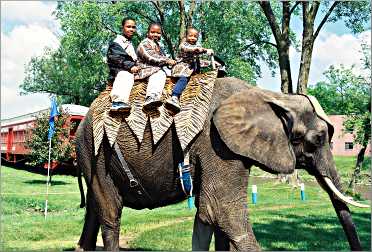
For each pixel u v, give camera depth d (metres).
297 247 7.84
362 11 21.72
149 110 5.41
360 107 23.08
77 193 17.14
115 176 5.60
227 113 5.22
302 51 21.31
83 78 26.56
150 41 5.69
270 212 12.58
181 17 21.67
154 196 5.65
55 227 9.57
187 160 5.30
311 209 13.35
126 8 23.81
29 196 15.65
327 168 5.47
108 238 5.67
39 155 20.47
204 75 5.53
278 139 5.28
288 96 5.60
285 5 21.58
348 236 5.36
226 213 5.14
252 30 23.88
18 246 7.82
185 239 8.48
